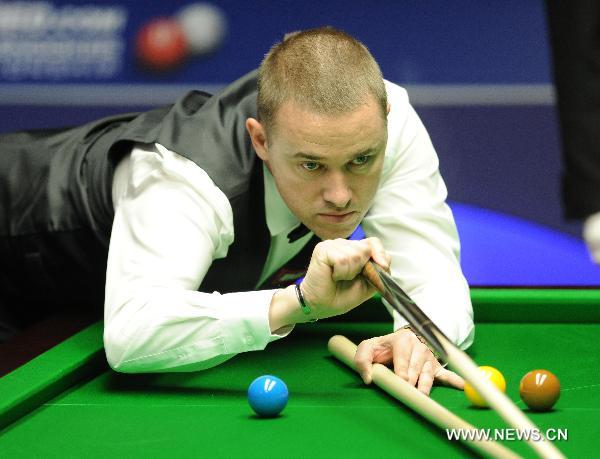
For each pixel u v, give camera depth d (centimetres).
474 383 656
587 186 1372
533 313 1073
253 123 878
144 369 847
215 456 696
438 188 1009
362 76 805
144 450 712
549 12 1370
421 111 1717
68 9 1719
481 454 680
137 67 1717
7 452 715
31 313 1186
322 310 808
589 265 1698
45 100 1731
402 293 738
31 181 1080
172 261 848
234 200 904
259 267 997
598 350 970
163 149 906
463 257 1723
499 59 1697
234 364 941
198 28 1705
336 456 689
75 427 764
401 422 756
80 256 1066
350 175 822
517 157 1709
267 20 1702
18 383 805
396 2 1700
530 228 1714
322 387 859
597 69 1360
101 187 1011
